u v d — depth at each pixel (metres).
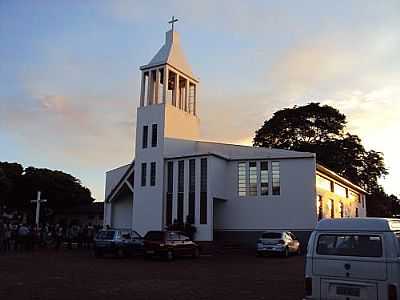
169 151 36.12
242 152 35.03
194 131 39.47
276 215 33.06
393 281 8.45
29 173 63.09
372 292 8.62
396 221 9.22
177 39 39.50
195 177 33.62
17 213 61.00
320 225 9.60
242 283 15.77
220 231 34.31
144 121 37.38
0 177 55.16
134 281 16.06
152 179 36.00
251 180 34.25
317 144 53.16
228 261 25.50
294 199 32.81
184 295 13.08
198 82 40.62
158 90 37.72
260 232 33.25
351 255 8.99
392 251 8.60
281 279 16.94
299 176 32.97
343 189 44.25
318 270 9.29
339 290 8.98
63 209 64.81
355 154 54.03
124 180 38.44
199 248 29.28
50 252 31.20
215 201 34.78
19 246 34.03
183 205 34.00
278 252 28.09
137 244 27.88
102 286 14.71
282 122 55.66
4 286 14.42
